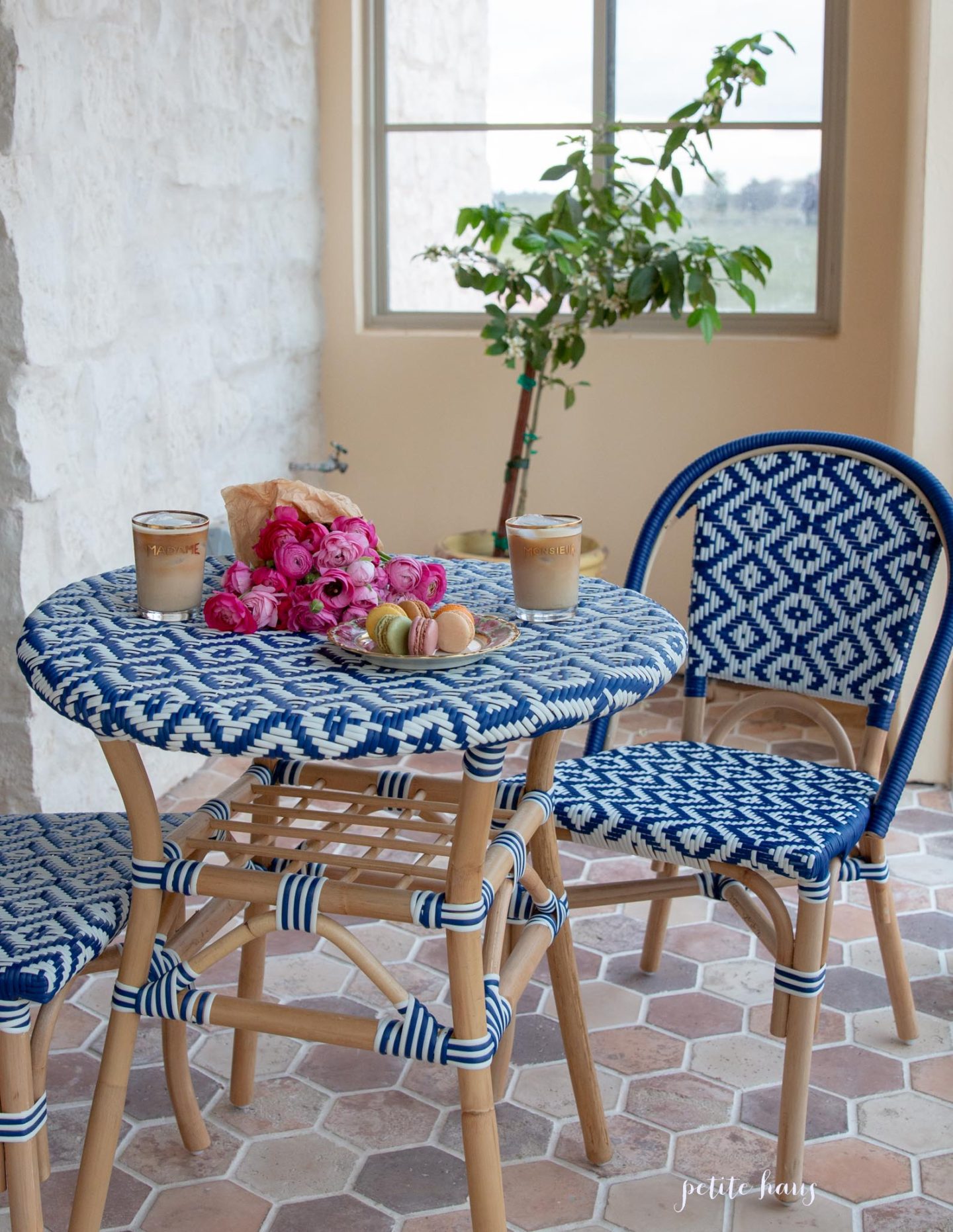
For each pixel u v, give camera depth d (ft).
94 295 7.70
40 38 6.94
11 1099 4.01
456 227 10.86
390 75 11.62
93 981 6.57
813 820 4.92
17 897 4.33
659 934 6.57
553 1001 6.38
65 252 7.34
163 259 8.62
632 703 3.97
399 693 3.77
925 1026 6.13
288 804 7.36
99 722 3.69
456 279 10.86
